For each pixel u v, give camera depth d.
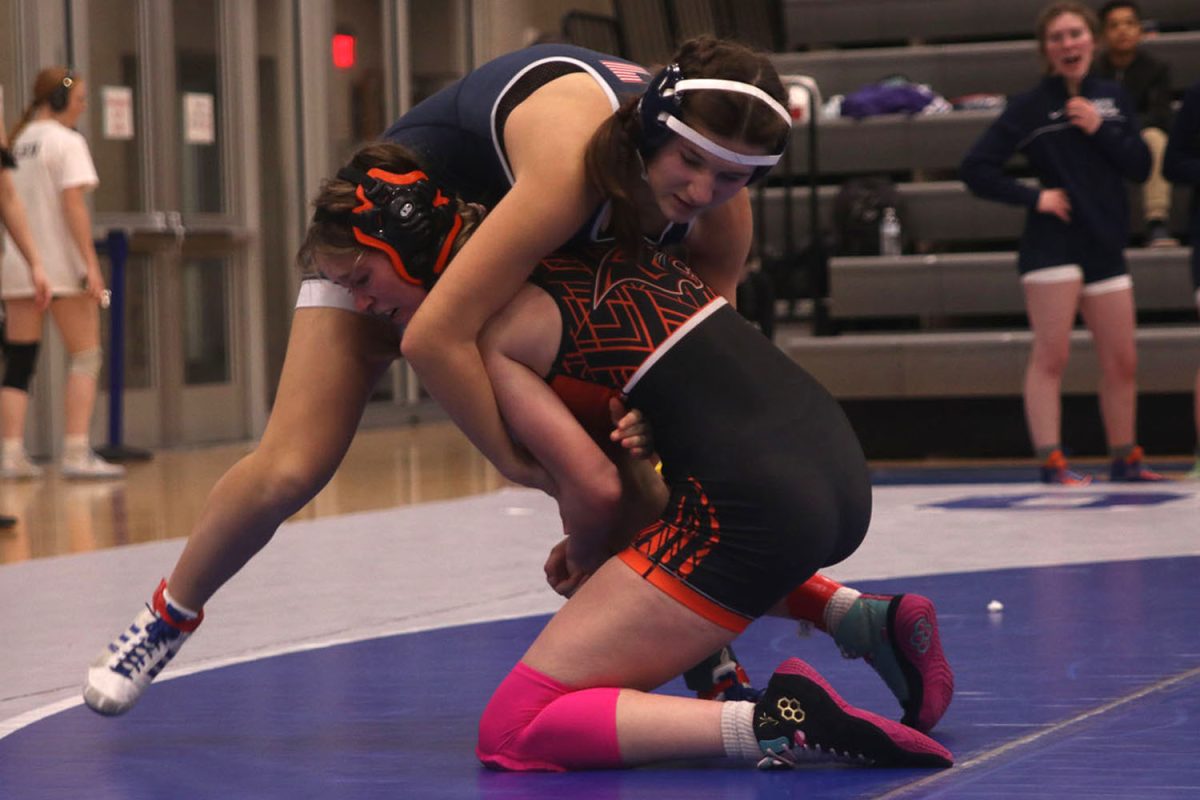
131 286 27.83
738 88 6.59
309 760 7.31
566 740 6.92
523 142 6.98
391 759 7.29
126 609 11.93
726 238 7.92
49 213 22.48
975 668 8.84
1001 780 6.48
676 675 7.08
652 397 7.00
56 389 26.20
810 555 6.90
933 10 28.47
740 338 7.15
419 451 26.80
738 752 6.81
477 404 6.98
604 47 28.14
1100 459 22.41
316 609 11.71
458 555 14.44
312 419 7.50
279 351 31.36
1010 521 15.59
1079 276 18.38
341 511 18.45
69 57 26.36
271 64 31.00
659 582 6.93
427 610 11.58
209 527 7.65
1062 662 8.92
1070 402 22.92
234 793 6.73
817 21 28.95
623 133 6.78
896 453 23.36
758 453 6.87
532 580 12.88
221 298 29.80
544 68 7.30
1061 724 7.46
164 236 27.88
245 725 8.09
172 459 26.23
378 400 33.28
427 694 8.76
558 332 7.02
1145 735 7.18
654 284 7.11
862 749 6.68
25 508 19.20
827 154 26.41
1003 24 28.25
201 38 29.00
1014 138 18.44
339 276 7.13
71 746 7.73
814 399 7.20
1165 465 20.95
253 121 30.02
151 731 8.01
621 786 6.64
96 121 26.91
